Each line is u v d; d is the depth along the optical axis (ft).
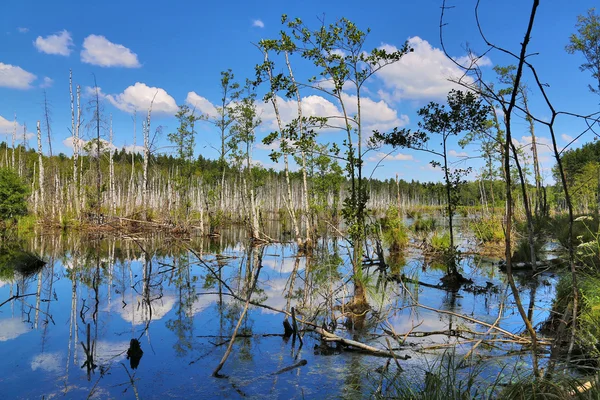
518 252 46.01
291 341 22.82
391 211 72.18
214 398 15.87
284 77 34.17
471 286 36.17
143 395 16.33
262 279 41.75
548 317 23.27
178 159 98.48
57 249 64.34
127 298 33.78
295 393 16.10
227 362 19.74
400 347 20.95
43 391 16.83
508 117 10.32
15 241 74.08
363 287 29.22
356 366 18.69
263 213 179.11
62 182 133.49
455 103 36.35
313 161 76.48
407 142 36.42
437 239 57.67
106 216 104.99
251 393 16.30
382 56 29.84
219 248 69.05
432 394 12.68
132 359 20.27
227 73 82.64
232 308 30.35
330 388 16.42
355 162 31.32
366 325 25.34
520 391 11.62
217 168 97.45
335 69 31.22
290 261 55.16
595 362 14.73
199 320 27.25
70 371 18.84
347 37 30.12
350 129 31.58
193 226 97.96
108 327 25.76
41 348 22.02
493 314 27.20
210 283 39.93
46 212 108.68
